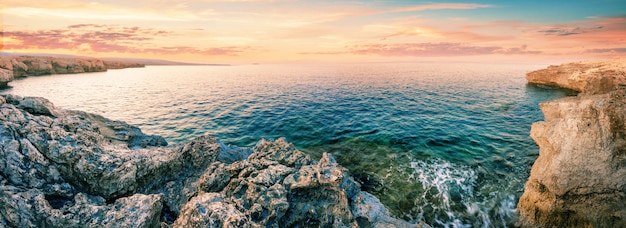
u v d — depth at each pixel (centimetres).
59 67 10656
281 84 8031
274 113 4038
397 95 5534
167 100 5194
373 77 10106
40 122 1446
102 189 1242
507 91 5866
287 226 1148
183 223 960
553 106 1566
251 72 15338
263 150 1648
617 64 5375
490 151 2339
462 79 8712
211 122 3547
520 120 3397
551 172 1265
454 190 1720
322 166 1442
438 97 5197
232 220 895
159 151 1605
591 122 1183
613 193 1153
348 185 1354
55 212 1005
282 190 1191
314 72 14388
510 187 1727
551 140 1320
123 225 1013
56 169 1211
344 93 5966
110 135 2011
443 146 2486
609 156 1146
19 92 5791
